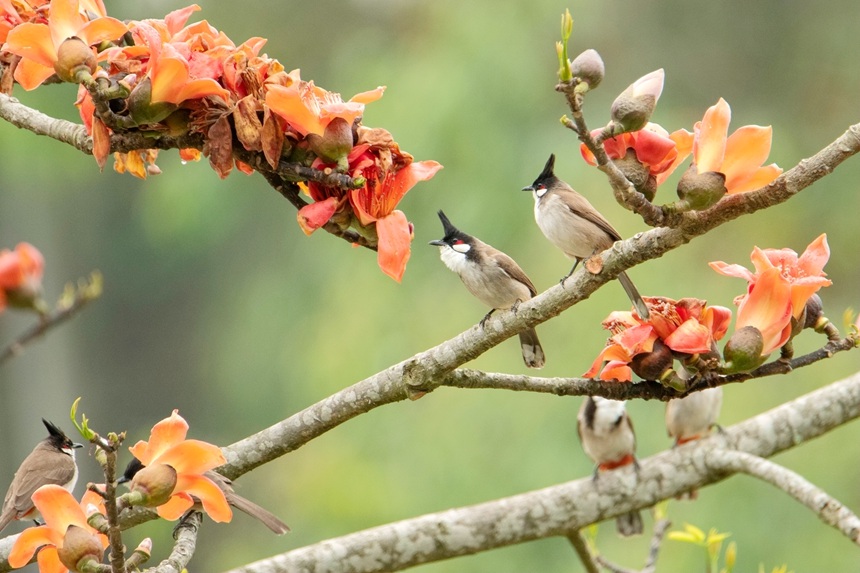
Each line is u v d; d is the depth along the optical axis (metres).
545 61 16.69
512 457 13.68
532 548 13.95
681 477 6.73
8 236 20.28
